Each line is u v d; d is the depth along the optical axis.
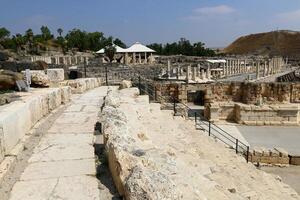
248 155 16.31
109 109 9.07
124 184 4.61
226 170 9.59
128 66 51.88
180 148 9.88
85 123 9.74
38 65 24.05
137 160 5.04
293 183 13.95
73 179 5.69
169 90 30.75
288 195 9.33
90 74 34.75
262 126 26.98
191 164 8.69
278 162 16.36
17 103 8.57
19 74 13.58
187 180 5.34
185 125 15.55
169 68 48.16
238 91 31.05
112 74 36.88
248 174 10.27
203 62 73.25
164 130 12.02
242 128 26.14
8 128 6.63
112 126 6.94
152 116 13.84
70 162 6.49
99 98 15.40
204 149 11.80
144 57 77.00
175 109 22.08
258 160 16.41
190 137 12.91
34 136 8.27
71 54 81.81
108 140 6.41
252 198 7.65
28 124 8.48
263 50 187.38
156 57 82.69
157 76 44.84
